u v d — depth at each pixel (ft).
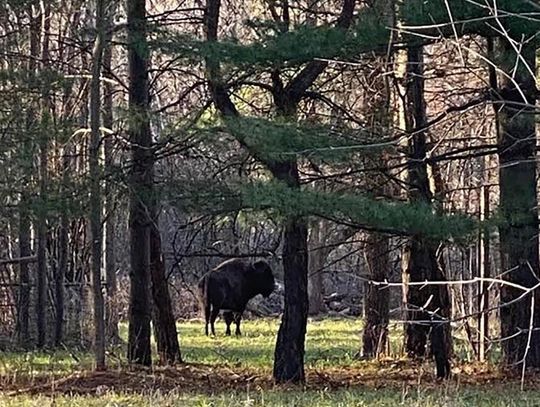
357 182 48.80
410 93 52.13
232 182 41.52
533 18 36.45
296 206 38.40
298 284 51.19
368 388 48.78
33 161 48.88
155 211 56.59
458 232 39.04
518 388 46.44
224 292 103.24
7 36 53.57
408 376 55.83
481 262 59.06
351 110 51.47
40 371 57.26
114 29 49.44
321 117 51.31
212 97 48.47
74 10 61.46
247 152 46.42
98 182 49.26
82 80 57.00
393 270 72.28
